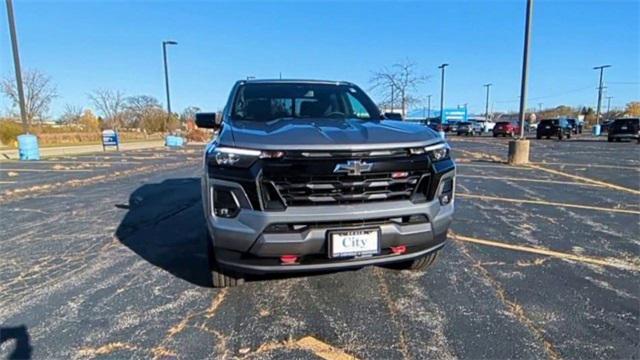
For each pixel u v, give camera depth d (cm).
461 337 256
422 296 315
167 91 3050
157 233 500
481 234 481
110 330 269
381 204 270
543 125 3422
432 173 286
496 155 1664
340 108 414
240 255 269
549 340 252
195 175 1118
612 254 408
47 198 758
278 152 259
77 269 380
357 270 363
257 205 259
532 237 468
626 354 236
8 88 3825
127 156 1902
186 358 237
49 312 295
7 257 416
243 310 295
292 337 259
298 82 450
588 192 763
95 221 567
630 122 2745
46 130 3938
